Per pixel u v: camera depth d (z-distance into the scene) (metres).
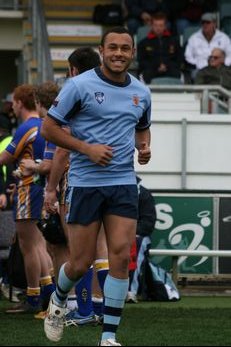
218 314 18.64
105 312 13.77
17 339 15.39
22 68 41.59
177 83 34.94
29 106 18.30
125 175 13.79
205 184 26.84
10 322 17.38
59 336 14.38
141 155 14.62
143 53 35.62
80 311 16.95
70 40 40.53
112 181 13.70
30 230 18.06
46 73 35.44
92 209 13.69
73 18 40.88
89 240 13.78
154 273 21.00
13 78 46.34
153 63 35.44
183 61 36.03
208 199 23.34
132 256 20.48
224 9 39.22
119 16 40.41
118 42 13.69
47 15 40.84
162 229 23.28
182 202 23.33
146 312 18.88
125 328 16.72
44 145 17.95
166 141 26.75
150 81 35.28
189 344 14.87
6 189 22.94
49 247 18.12
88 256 13.84
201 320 17.80
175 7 39.06
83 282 16.88
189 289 22.92
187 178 26.83
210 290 22.84
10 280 19.52
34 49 37.47
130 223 13.70
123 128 13.83
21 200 17.94
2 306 19.78
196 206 23.33
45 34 35.94
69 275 14.02
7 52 46.12
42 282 18.28
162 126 26.75
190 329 16.64
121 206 13.67
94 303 17.02
